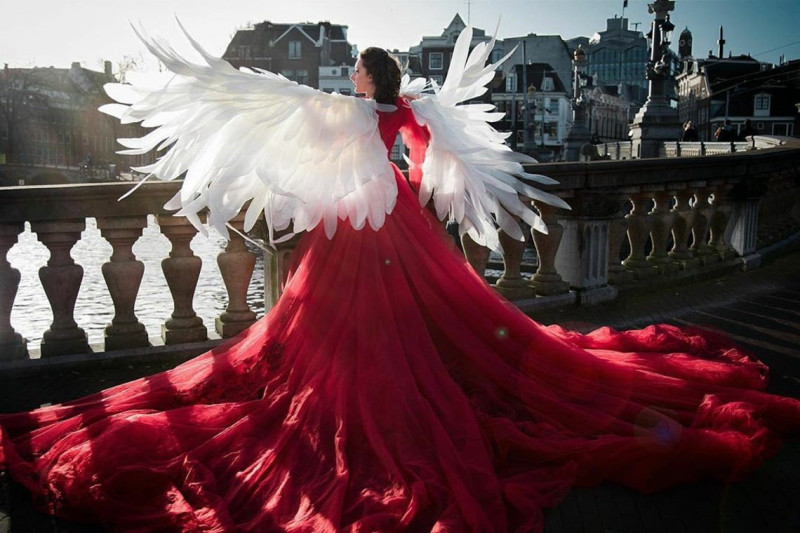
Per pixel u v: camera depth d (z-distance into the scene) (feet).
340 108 11.42
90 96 261.44
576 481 9.93
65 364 14.94
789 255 30.40
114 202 15.08
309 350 11.16
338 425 10.14
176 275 15.92
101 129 265.13
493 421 10.49
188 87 10.91
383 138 12.26
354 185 11.22
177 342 16.07
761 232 30.94
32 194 14.48
